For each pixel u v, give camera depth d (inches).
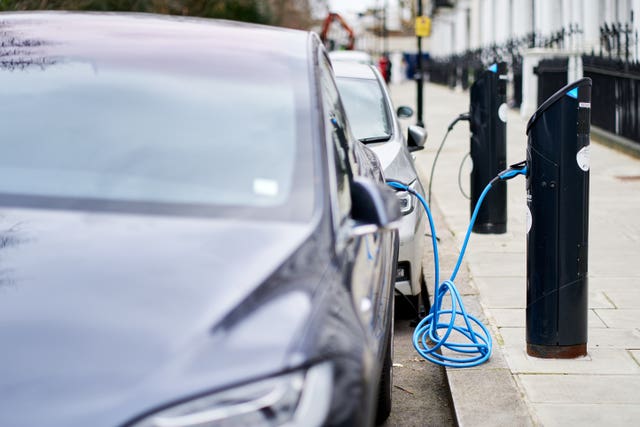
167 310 107.3
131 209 128.5
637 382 219.6
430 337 253.6
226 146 140.9
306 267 118.0
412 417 218.1
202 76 155.7
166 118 146.5
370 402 112.7
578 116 224.7
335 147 149.9
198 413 97.4
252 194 132.0
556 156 225.8
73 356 101.2
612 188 510.3
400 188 250.8
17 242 119.7
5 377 99.0
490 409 205.0
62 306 107.8
